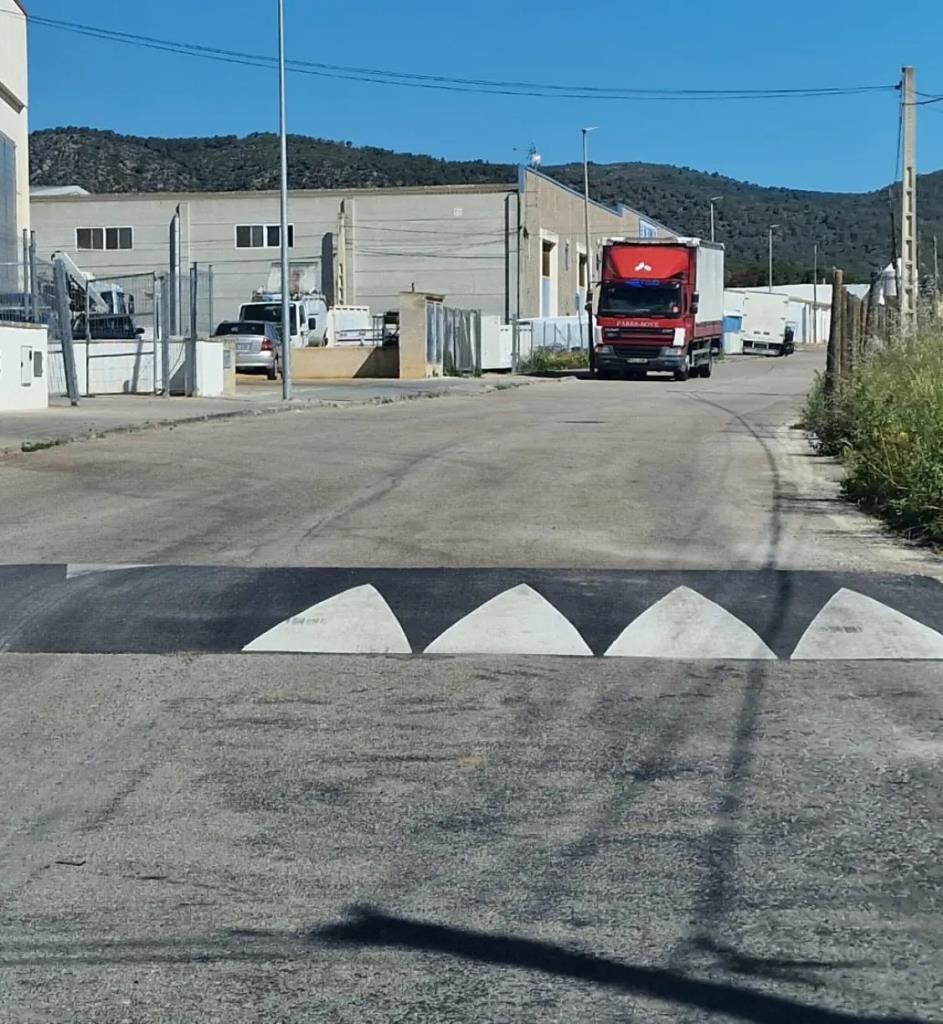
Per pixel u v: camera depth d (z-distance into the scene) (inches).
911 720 261.0
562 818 211.5
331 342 2052.2
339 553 409.4
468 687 281.7
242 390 1325.0
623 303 1658.5
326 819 211.5
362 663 298.8
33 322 987.3
